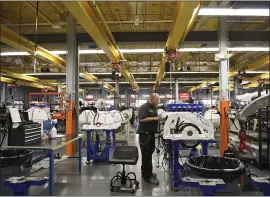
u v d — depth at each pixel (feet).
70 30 19.20
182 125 11.04
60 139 12.19
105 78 42.86
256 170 13.79
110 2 16.78
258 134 14.47
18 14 18.90
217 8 13.30
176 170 11.19
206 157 7.68
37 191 11.17
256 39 20.26
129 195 10.67
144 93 67.15
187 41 20.44
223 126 16.69
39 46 21.47
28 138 10.51
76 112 19.85
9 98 49.14
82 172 14.37
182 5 11.27
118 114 21.58
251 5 13.64
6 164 9.25
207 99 59.88
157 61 35.12
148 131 12.59
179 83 51.21
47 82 46.21
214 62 35.65
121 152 11.93
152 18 19.99
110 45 19.44
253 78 38.78
